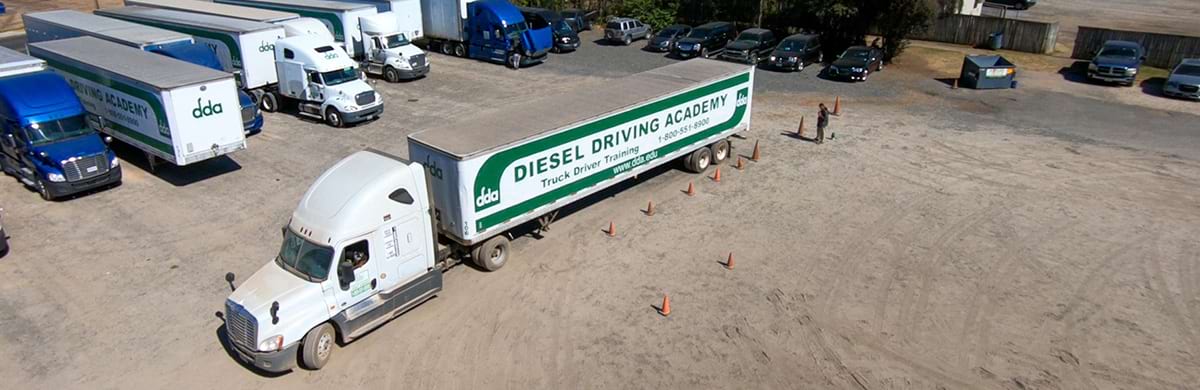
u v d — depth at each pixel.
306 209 12.27
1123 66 30.64
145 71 20.05
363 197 12.01
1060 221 17.78
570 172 16.45
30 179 18.92
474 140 14.60
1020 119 26.62
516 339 12.94
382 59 32.16
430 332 13.15
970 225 17.58
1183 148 23.22
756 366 12.17
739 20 42.47
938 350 12.57
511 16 34.84
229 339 12.17
